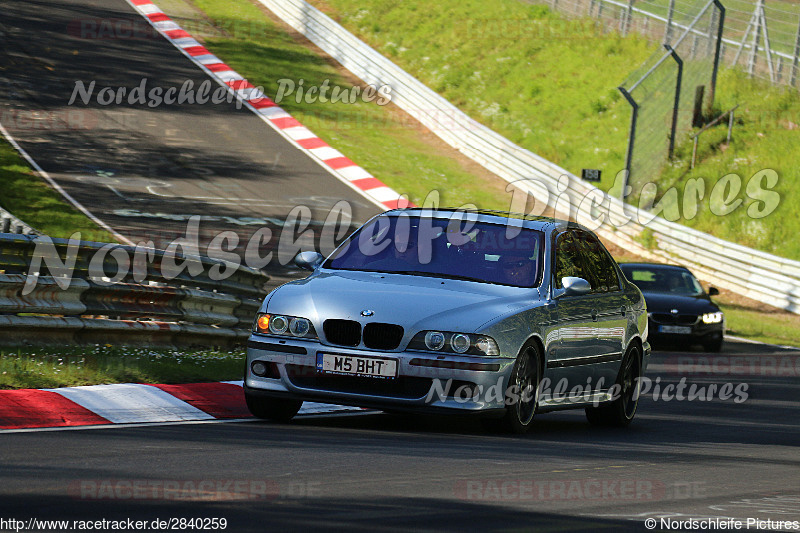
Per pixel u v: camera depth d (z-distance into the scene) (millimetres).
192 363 34406
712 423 32719
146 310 37062
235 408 28156
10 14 140875
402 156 112938
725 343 67688
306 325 25844
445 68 141125
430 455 22062
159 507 15719
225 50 140125
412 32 153000
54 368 29047
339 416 28703
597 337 29547
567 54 137250
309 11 153125
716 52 119312
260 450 21594
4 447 20438
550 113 125500
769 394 42719
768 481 21656
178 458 20172
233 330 42094
